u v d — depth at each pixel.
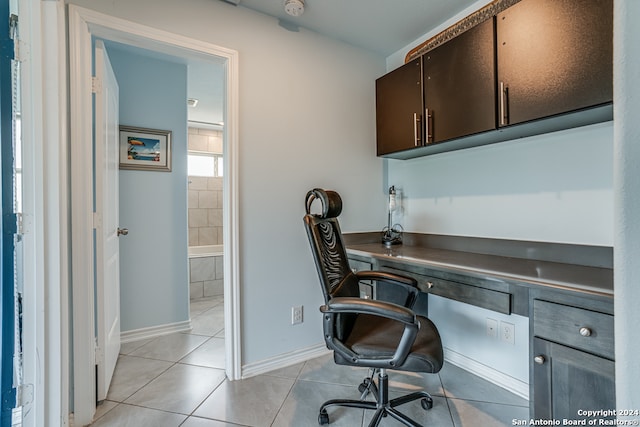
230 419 1.52
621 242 0.51
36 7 1.28
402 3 1.86
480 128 1.57
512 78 1.43
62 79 1.39
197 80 3.05
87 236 1.51
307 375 1.93
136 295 2.54
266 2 1.85
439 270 1.54
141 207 2.57
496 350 1.83
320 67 2.21
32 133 1.27
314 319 2.19
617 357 0.52
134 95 2.56
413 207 2.38
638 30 0.49
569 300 1.03
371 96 2.46
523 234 1.71
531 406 1.14
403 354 1.16
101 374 1.66
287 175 2.07
